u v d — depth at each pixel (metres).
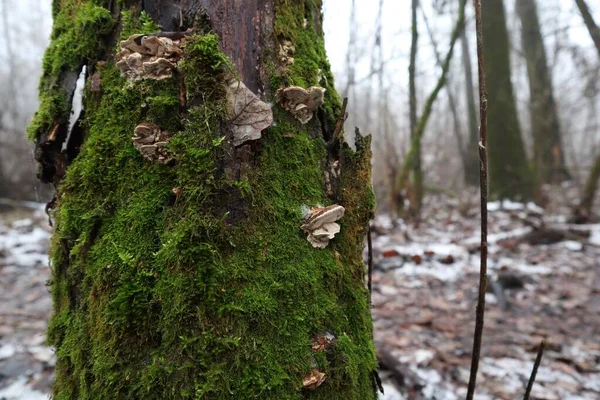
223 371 0.37
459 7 2.43
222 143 0.40
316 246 0.43
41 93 0.47
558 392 0.93
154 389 0.37
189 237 0.38
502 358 1.08
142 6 0.43
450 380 0.98
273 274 0.40
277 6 0.45
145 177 0.41
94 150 0.42
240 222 0.40
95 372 0.39
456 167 5.57
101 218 0.41
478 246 2.18
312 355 0.40
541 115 4.05
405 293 1.61
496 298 1.53
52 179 0.48
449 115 6.67
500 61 3.54
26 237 2.49
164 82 0.41
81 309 0.42
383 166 3.66
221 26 0.42
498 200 3.44
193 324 0.38
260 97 0.43
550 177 4.11
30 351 1.09
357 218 0.48
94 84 0.44
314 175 0.45
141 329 0.39
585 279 1.73
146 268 0.39
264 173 0.42
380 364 1.01
